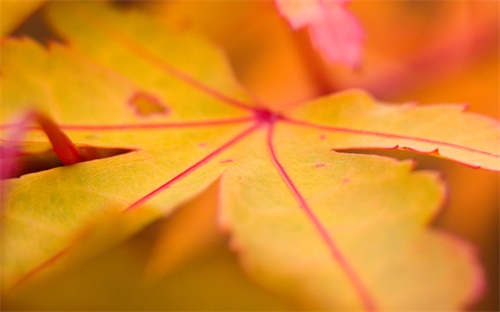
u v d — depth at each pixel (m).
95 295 0.18
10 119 0.17
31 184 0.16
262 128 0.17
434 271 0.14
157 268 0.18
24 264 0.15
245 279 0.18
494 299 0.18
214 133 0.17
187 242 0.18
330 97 0.17
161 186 0.16
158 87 0.18
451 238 0.14
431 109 0.17
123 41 0.19
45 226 0.15
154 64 0.19
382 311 0.14
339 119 0.17
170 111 0.18
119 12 0.19
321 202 0.15
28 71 0.18
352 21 0.17
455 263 0.14
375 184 0.15
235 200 0.15
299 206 0.15
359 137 0.17
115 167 0.16
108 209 0.15
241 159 0.16
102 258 0.18
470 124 0.16
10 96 0.18
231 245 0.15
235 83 0.18
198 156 0.17
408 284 0.14
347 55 0.17
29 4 0.19
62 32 0.19
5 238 0.15
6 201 0.15
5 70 0.18
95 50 0.19
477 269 0.14
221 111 0.18
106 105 0.18
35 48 0.18
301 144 0.17
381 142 0.16
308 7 0.17
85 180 0.16
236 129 0.17
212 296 0.18
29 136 0.16
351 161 0.16
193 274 0.18
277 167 0.16
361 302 0.14
